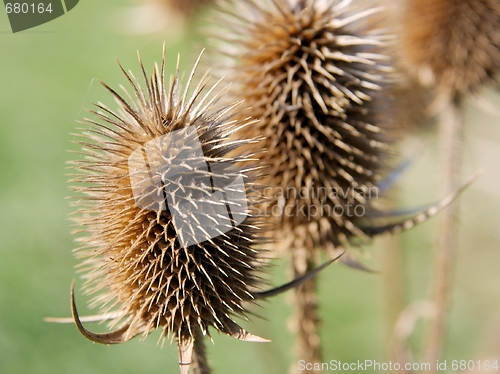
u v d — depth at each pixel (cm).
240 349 60
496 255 71
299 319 47
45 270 62
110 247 41
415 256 71
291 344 61
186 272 41
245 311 42
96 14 87
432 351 51
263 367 55
